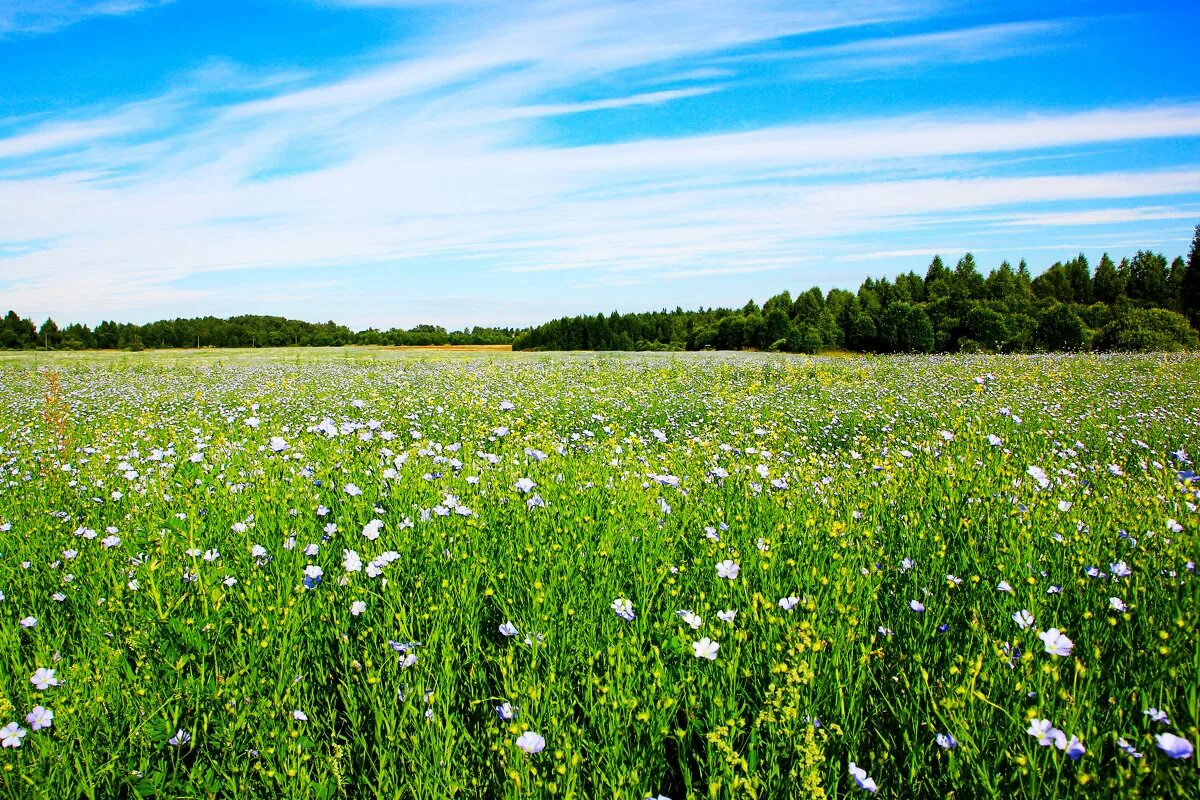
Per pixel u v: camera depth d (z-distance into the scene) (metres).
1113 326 43.31
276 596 3.25
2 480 5.58
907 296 86.94
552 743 2.34
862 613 3.21
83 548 4.02
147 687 2.58
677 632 2.98
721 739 2.22
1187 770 2.01
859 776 2.06
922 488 5.11
